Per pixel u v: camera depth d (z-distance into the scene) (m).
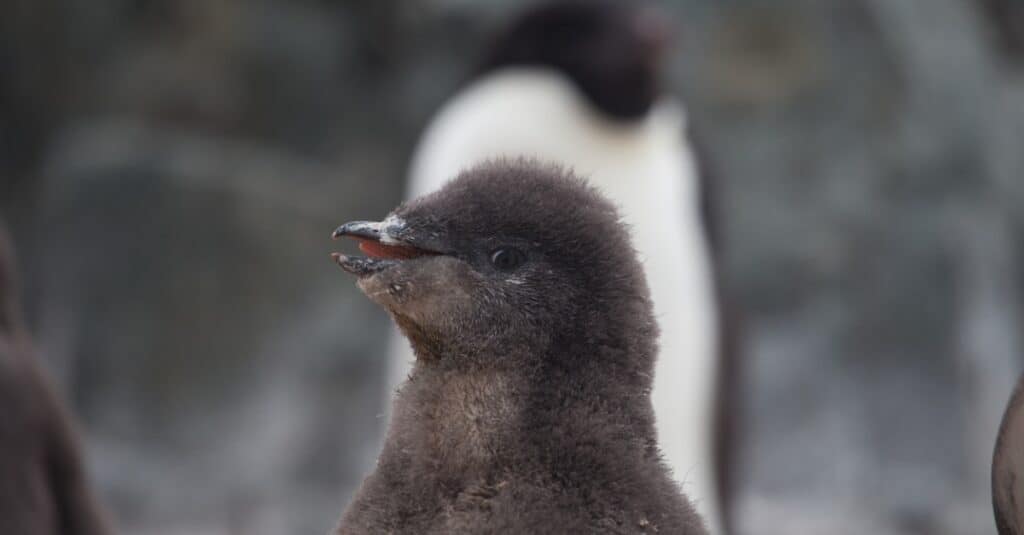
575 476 5.39
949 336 25.62
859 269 25.91
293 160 28.31
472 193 5.86
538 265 5.70
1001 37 29.73
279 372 26.08
